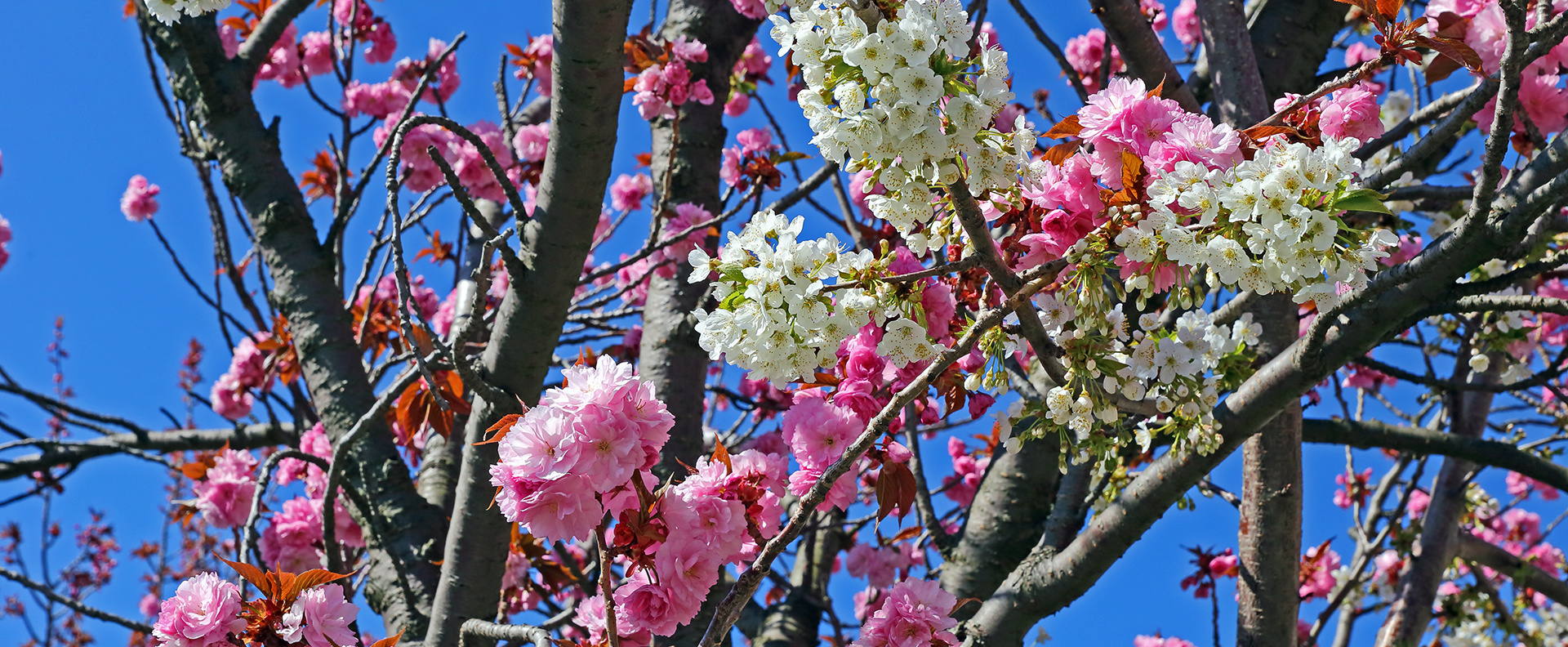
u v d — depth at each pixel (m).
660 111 4.02
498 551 3.27
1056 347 1.94
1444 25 2.03
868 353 2.21
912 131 1.48
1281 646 3.13
